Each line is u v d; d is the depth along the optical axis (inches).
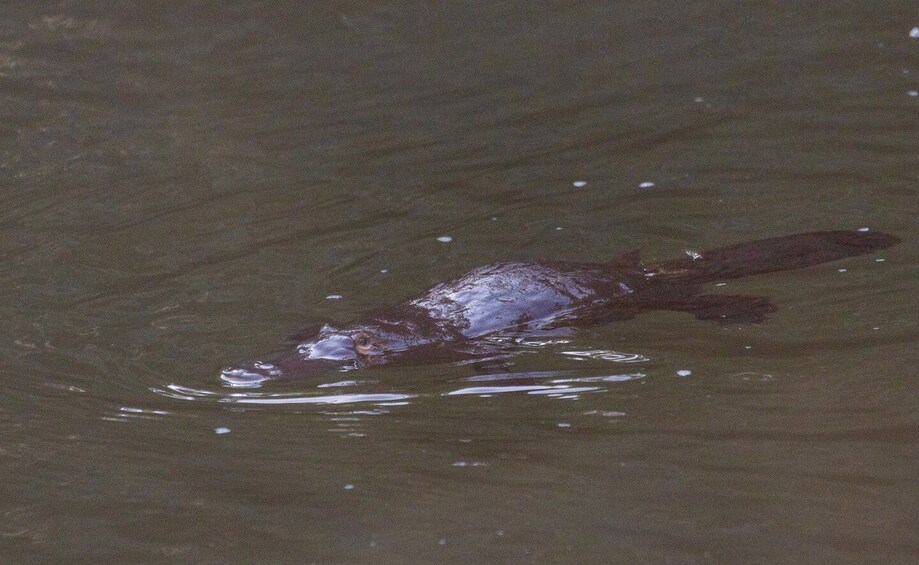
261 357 604.4
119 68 1182.3
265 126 1024.2
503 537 433.7
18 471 499.2
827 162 858.1
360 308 669.9
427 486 477.1
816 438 493.7
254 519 456.4
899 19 1185.4
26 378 588.1
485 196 843.4
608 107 1023.6
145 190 882.8
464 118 1020.5
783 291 650.8
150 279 718.5
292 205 840.3
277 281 711.1
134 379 587.5
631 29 1235.9
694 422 517.0
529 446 506.6
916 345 574.6
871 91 998.4
